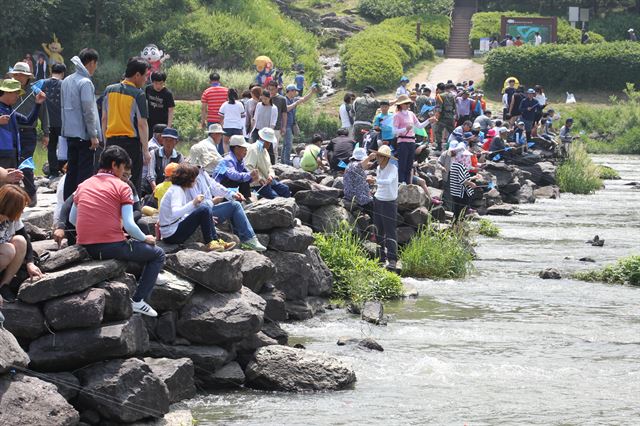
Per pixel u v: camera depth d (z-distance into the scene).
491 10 78.62
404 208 19.00
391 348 12.35
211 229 11.59
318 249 15.28
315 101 55.09
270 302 12.85
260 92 20.95
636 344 12.80
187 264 10.66
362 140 24.83
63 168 15.99
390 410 9.80
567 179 35.56
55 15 56.28
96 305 9.18
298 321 13.78
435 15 72.62
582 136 61.31
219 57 57.72
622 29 74.69
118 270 9.71
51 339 9.19
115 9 57.72
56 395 8.36
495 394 10.41
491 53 63.56
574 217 28.00
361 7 74.31
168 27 58.50
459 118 33.28
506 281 17.55
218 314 10.58
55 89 17.12
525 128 36.50
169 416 9.34
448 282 17.31
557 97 65.00
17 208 9.03
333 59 65.44
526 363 11.73
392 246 17.42
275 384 10.48
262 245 13.70
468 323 13.91
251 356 10.85
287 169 18.88
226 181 14.77
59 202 12.24
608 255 20.83
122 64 54.66
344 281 15.47
